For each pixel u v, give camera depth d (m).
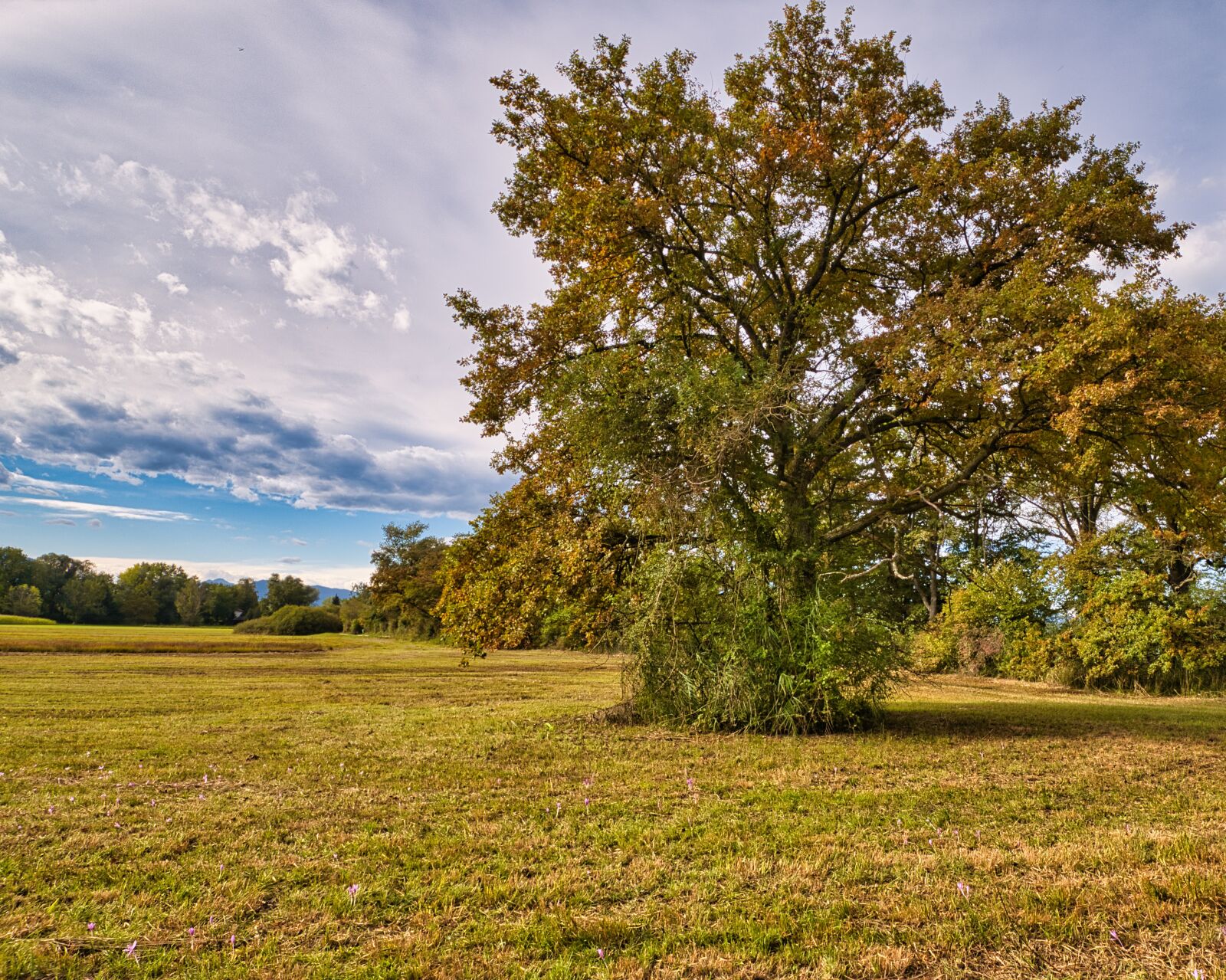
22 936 4.09
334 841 5.87
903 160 14.62
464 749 10.44
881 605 15.21
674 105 13.77
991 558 33.12
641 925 4.24
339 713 14.88
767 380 11.98
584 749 10.38
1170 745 10.80
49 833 6.05
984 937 4.00
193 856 5.49
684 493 11.82
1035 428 12.51
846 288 16.81
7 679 21.30
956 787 7.84
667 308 16.20
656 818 6.60
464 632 14.30
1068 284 11.19
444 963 3.77
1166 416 10.23
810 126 13.71
